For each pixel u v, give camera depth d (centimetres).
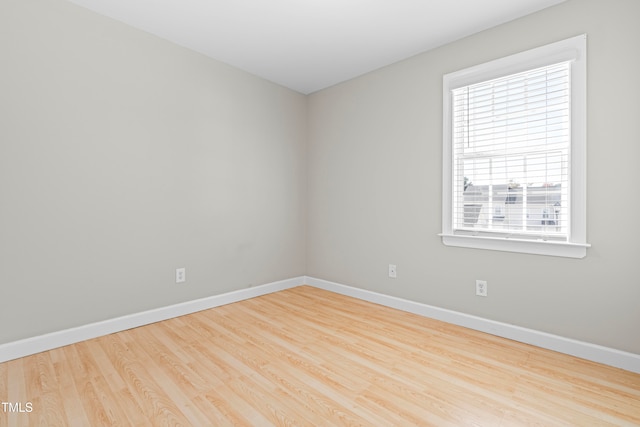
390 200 308
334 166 362
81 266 226
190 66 284
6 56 194
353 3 218
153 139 262
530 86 224
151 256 262
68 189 219
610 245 195
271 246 359
